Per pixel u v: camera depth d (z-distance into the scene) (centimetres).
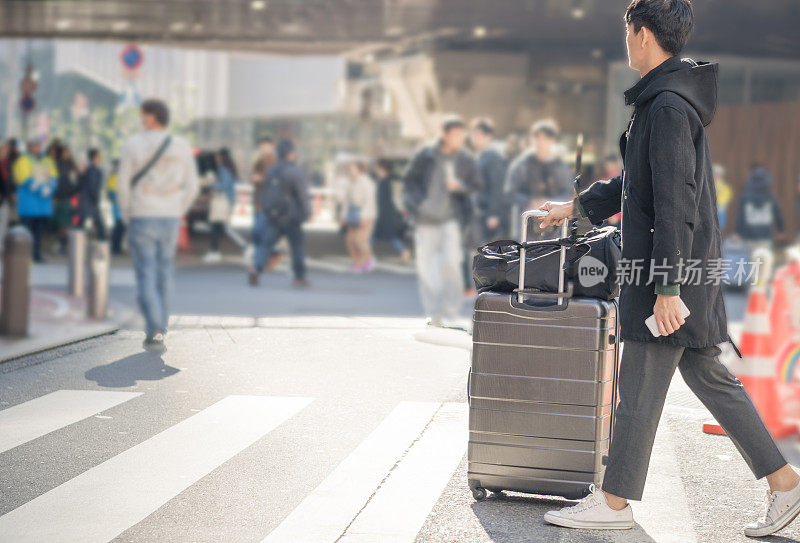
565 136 2455
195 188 967
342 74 2853
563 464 479
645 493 520
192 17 2197
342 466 560
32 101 2953
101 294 1112
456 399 739
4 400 715
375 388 773
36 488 515
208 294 1443
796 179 2473
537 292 480
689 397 764
